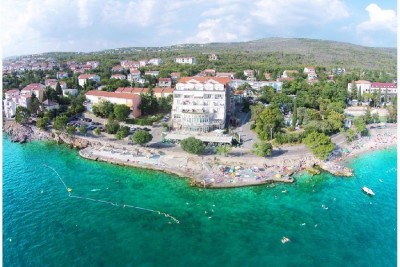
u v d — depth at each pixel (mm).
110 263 91625
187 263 91750
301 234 104812
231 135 191625
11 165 159875
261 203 123562
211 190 133375
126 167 156000
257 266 90750
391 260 93188
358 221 111875
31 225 109000
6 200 125375
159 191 132750
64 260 92688
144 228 107875
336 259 93625
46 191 132875
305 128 192625
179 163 156250
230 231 106438
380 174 150250
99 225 109500
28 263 91500
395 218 113500
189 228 108062
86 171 152250
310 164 156875
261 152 155875
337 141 193375
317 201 125000
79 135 198250
